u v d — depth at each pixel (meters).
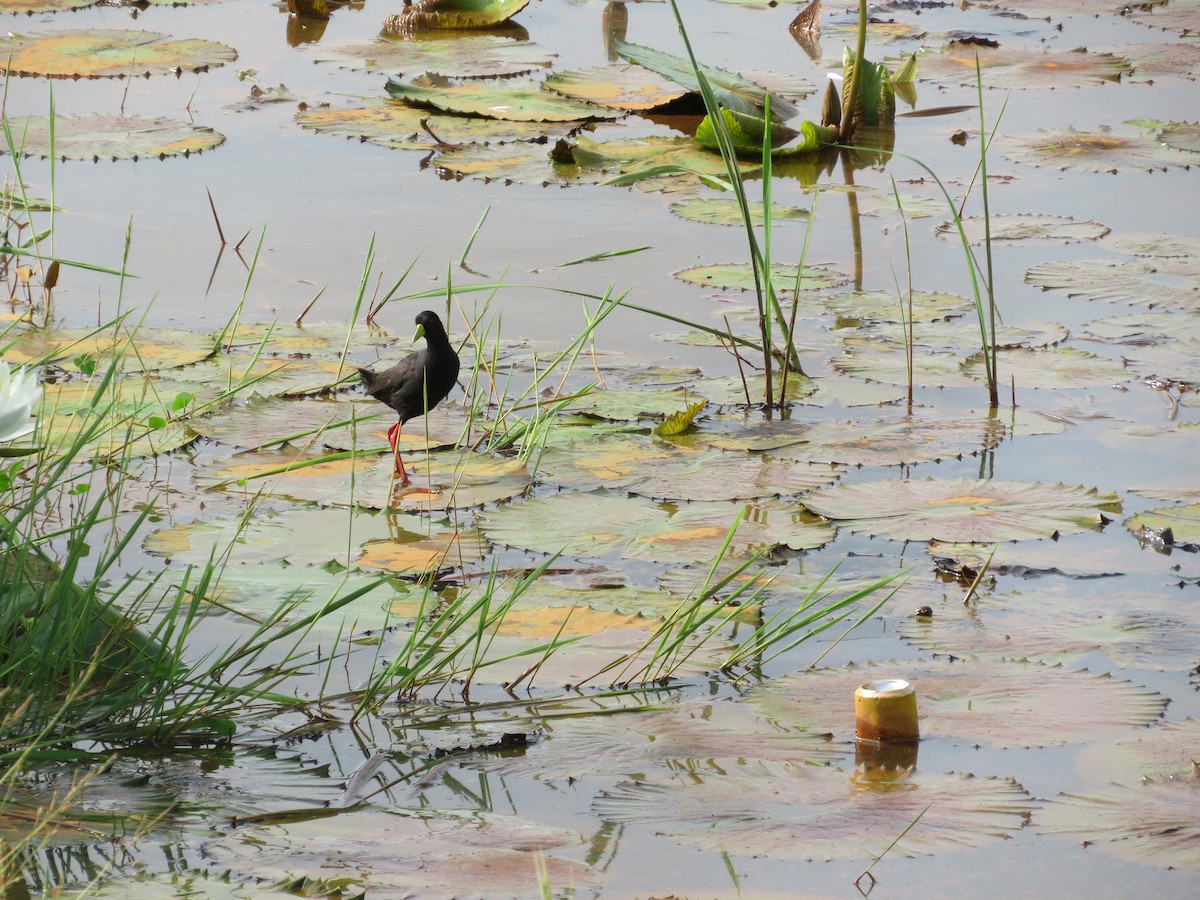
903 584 8.80
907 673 7.56
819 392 12.06
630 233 16.12
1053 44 25.27
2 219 15.64
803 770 6.58
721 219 16.53
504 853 5.79
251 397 11.62
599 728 7.05
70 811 6.04
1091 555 9.09
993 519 9.48
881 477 10.52
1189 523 9.41
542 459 10.73
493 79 22.52
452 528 9.56
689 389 12.12
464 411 11.80
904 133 20.44
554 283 14.49
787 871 5.77
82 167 17.94
